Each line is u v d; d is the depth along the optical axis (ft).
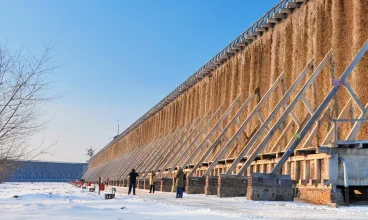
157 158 194.70
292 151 73.72
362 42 86.17
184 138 200.95
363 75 84.58
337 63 92.27
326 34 98.68
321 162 67.51
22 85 39.99
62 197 76.54
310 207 55.98
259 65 133.80
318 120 88.07
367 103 79.05
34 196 78.18
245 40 144.36
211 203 62.13
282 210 50.03
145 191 128.47
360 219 39.09
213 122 166.20
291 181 71.10
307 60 105.29
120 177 257.96
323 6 101.50
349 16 91.71
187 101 215.31
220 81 169.37
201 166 130.41
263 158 92.02
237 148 132.67
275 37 124.98
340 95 89.76
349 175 63.05
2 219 31.99
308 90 101.04
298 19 112.88
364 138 80.28
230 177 83.97
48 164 573.33
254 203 63.00
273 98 118.73
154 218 35.81
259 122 124.36
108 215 37.60
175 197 81.10
